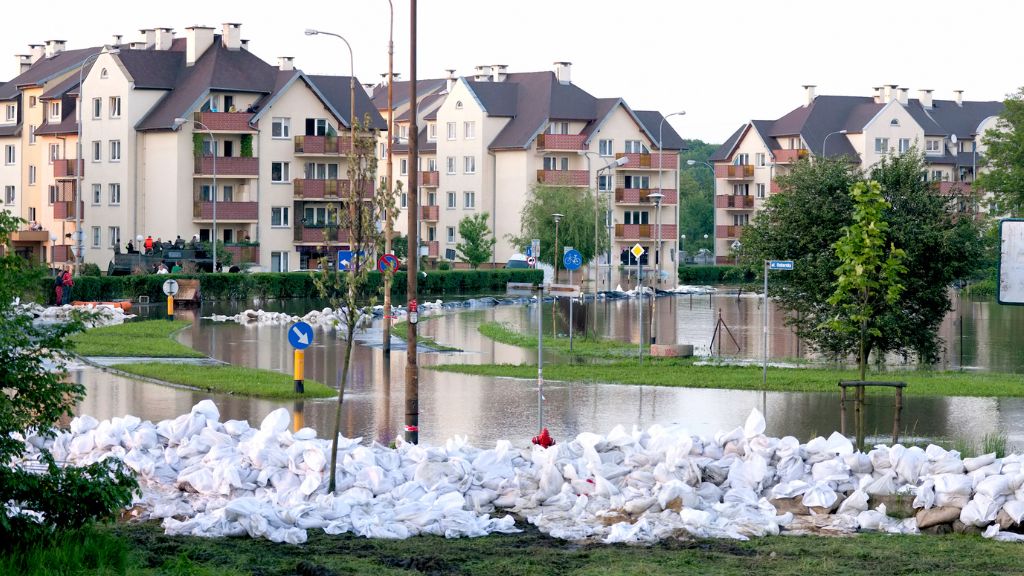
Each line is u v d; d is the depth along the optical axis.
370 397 35.75
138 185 110.56
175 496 20.06
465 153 134.38
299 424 29.92
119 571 14.89
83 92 114.00
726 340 60.94
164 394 35.19
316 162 114.06
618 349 53.66
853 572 15.83
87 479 15.65
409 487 19.77
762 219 47.97
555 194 119.00
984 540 17.98
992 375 43.34
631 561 16.34
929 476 19.75
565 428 29.77
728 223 156.75
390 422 30.58
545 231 118.25
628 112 134.25
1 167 126.25
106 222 112.56
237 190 111.00
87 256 114.12
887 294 30.58
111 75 111.38
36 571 14.20
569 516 19.14
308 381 38.25
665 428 22.81
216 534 17.78
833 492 19.78
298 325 35.28
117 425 22.56
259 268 108.25
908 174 46.00
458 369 43.62
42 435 16.28
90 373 40.56
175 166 107.81
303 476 20.23
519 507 19.66
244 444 21.42
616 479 20.42
